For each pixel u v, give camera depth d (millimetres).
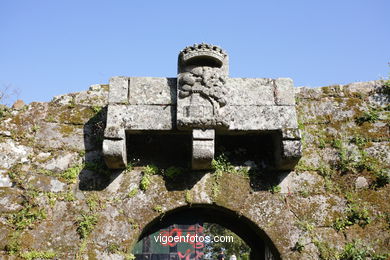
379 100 5418
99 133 5031
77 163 4898
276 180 4922
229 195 4797
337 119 5301
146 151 5020
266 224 4684
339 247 4605
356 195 4891
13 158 4871
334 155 5105
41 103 5230
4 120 5070
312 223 4719
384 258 4539
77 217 4598
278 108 4816
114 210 4656
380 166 5047
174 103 4773
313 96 5438
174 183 4832
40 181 4762
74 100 5258
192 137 4574
